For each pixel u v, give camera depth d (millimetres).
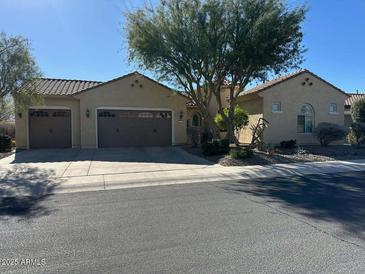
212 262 4207
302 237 5098
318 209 6777
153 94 21375
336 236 5145
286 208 6867
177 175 11352
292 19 15758
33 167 13055
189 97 20484
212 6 15398
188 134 21766
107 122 20609
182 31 15789
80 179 10625
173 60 16531
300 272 3912
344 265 4090
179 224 5789
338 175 11438
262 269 3998
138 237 5145
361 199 7711
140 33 16062
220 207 6973
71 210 6867
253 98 22516
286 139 21828
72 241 4992
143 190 8961
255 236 5148
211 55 15875
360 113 23469
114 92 20656
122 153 17656
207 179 10680
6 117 18781
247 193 8445
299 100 22141
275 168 12852
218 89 17781
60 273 3934
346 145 21500
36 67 17141
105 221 6020
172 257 4371
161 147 20703
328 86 22828
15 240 5062
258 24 15242
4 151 18281
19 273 3936
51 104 19984
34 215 6523
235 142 18594
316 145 21453
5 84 16281
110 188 9289
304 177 11039
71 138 20422
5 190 9031
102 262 4230
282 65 16703
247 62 15781
